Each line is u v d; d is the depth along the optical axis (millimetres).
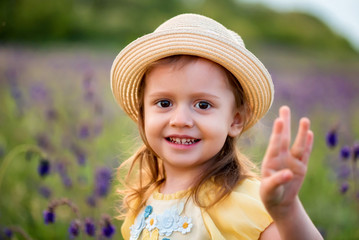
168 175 2402
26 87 10320
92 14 36812
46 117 7086
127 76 2389
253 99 2307
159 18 39250
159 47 2166
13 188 4762
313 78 15289
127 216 2586
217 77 2156
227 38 2139
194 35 2123
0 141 6332
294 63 22531
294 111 9000
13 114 7691
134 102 2516
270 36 45531
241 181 2236
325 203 4836
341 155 3854
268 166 1681
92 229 3023
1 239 3791
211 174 2229
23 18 30297
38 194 4629
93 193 4000
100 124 6094
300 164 1694
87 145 5980
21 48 20797
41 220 4141
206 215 2145
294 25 48906
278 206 1732
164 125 2178
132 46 2264
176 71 2125
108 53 20594
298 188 1720
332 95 11289
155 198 2393
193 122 2123
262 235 2102
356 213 4438
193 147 2152
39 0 31641
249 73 2184
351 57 34875
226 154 2320
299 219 1797
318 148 7066
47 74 12391
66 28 33344
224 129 2174
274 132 1666
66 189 4488
